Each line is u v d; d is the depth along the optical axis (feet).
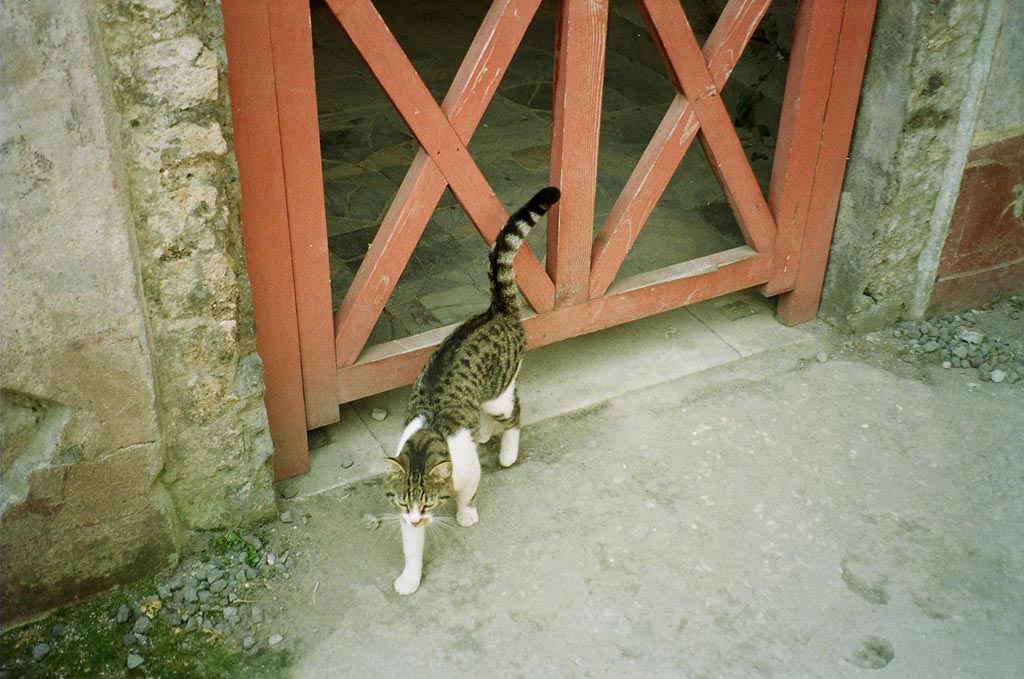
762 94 20.36
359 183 19.11
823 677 10.19
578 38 11.42
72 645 10.23
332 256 16.75
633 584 11.20
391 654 10.32
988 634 10.75
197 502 11.10
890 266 15.08
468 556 11.49
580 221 12.77
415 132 11.04
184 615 10.59
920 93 13.43
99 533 10.30
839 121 13.93
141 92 8.58
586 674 10.15
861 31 13.28
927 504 12.49
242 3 9.20
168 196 9.14
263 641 10.43
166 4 8.30
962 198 14.76
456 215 18.21
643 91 23.12
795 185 14.15
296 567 11.30
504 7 10.84
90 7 8.02
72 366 9.24
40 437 9.61
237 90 9.56
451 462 10.47
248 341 10.55
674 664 10.28
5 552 9.84
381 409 13.64
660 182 13.08
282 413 11.90
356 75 23.80
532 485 12.52
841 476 12.89
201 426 10.56
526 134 21.16
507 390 12.10
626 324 15.66
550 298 13.15
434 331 13.00
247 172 10.06
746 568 11.48
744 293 16.70
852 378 14.74
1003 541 11.97
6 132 7.95
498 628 10.62
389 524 11.90
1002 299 16.53
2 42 7.62
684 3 22.80
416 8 27.45
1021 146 14.70
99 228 8.75
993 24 13.19
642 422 13.66
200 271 9.65
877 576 11.43
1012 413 14.10
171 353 9.95
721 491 12.57
